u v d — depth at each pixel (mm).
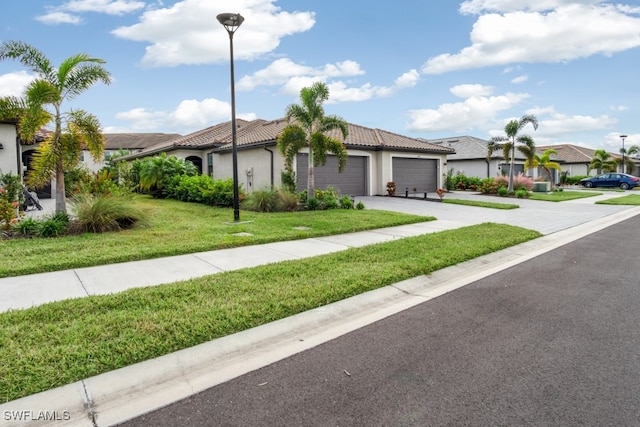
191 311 4168
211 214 12078
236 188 10672
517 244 8672
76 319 3926
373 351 3539
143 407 2695
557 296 5102
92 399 2752
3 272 5562
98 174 13844
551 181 29391
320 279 5430
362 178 20688
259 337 3781
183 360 3303
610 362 3305
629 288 5445
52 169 8586
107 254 6668
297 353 3516
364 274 5672
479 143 33562
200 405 2719
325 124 14016
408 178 22516
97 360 3148
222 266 6266
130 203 9820
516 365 3258
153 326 3754
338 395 2834
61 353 3213
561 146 49844
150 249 7078
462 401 2748
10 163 13094
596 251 8109
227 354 3465
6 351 3229
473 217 13203
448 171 29094
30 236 8125
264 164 18031
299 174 17609
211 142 21609
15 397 2699
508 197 21797
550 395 2812
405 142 22672
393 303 4902
